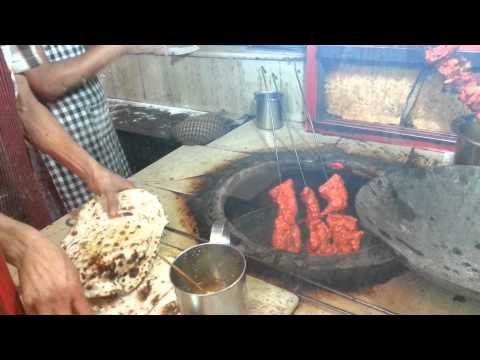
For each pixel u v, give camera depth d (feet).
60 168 6.03
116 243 3.72
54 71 5.57
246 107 8.19
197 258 3.43
